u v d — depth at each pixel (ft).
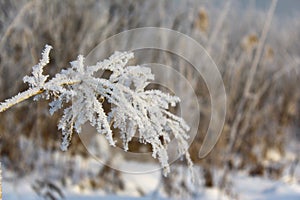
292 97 17.76
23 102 10.11
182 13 12.42
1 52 9.58
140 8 11.98
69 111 3.39
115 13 11.60
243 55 13.25
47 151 10.55
